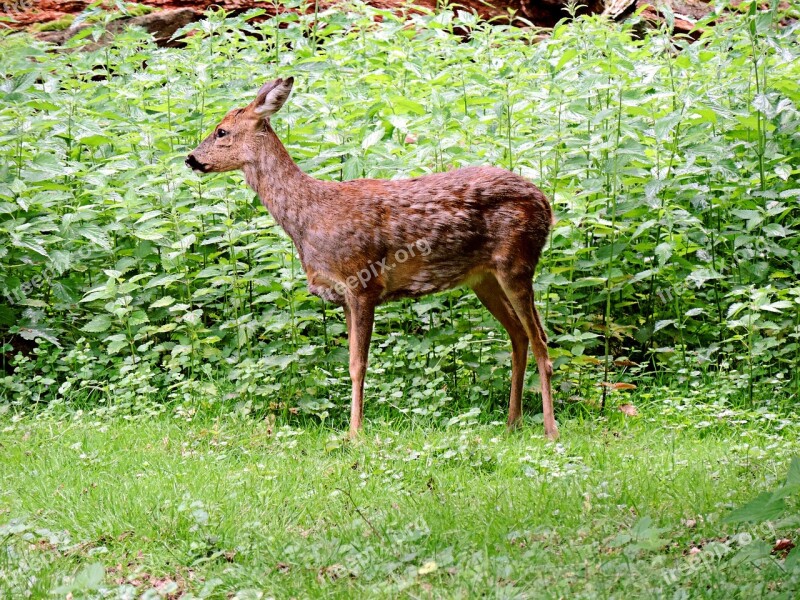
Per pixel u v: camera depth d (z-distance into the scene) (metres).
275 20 15.95
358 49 15.71
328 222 10.42
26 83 12.33
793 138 13.20
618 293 12.54
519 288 10.38
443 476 8.65
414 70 14.25
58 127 12.96
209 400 11.10
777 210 11.99
